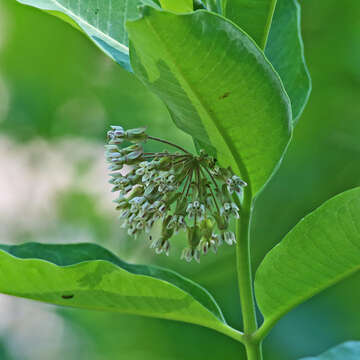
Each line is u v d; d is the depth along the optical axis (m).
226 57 0.97
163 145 2.02
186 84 0.98
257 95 0.99
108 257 1.08
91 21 1.09
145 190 1.04
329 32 1.86
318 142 1.85
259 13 1.06
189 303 1.04
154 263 1.88
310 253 1.02
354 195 1.00
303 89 1.09
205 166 1.04
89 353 1.66
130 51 0.98
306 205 1.82
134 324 1.64
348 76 1.85
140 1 1.09
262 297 1.04
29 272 1.03
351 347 1.12
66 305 1.06
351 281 1.60
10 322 2.12
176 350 1.55
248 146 1.01
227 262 1.75
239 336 1.05
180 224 1.04
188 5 1.07
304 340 1.52
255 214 1.83
